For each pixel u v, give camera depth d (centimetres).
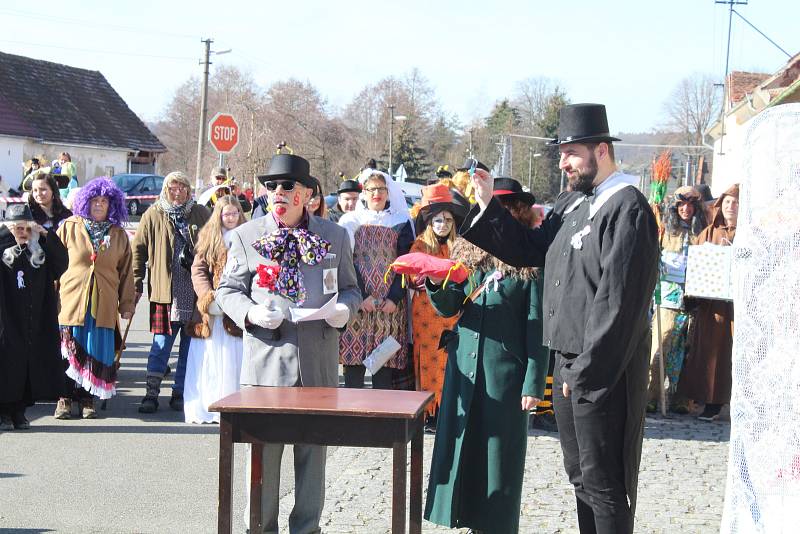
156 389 883
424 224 828
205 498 627
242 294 514
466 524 519
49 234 814
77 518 579
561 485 657
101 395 839
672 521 583
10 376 785
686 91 8800
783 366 354
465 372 518
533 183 9612
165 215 888
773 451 355
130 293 866
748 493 360
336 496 627
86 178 4591
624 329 407
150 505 609
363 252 842
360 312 834
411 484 452
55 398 817
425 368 826
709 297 847
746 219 362
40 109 4447
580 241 429
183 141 8088
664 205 930
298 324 506
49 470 683
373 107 8862
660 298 899
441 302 532
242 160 5622
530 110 10112
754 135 361
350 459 732
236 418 411
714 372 875
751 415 360
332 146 6944
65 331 832
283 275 507
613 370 410
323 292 511
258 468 467
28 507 598
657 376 919
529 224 548
